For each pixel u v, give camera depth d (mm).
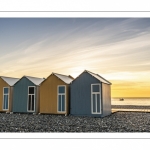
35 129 11414
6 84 20594
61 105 17875
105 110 17062
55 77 18203
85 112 16688
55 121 13969
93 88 16812
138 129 11344
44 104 18391
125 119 15055
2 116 17031
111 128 11578
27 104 19344
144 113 19875
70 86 17500
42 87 18609
